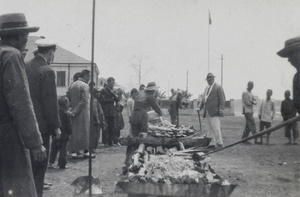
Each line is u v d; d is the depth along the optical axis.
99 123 11.84
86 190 6.04
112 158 11.16
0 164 4.08
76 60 51.06
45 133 5.68
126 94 40.62
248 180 8.03
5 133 4.06
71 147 10.84
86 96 10.80
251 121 15.68
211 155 11.78
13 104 4.00
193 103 45.84
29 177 4.16
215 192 4.59
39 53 5.86
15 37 4.44
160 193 4.68
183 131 8.64
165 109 40.22
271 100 15.89
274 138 17.72
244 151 12.67
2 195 4.07
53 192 7.00
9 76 4.02
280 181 7.98
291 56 4.73
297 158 10.99
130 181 4.84
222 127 23.81
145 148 8.18
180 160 5.68
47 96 5.70
